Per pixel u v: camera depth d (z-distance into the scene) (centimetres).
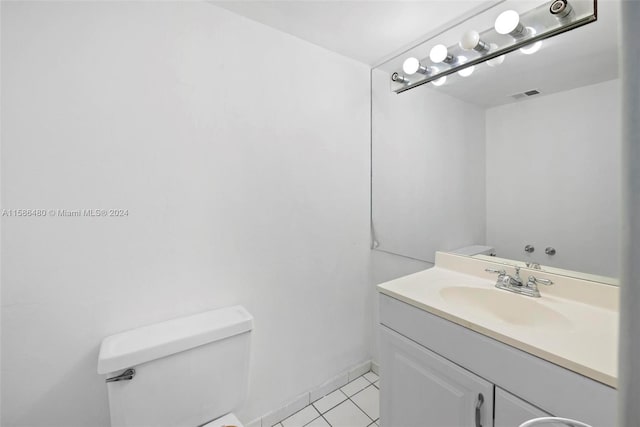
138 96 111
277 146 147
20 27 92
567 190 108
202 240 127
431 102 152
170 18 117
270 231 147
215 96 128
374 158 187
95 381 106
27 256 95
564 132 108
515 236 123
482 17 129
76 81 100
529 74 116
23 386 95
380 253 187
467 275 140
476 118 134
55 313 99
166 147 117
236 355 118
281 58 147
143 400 99
